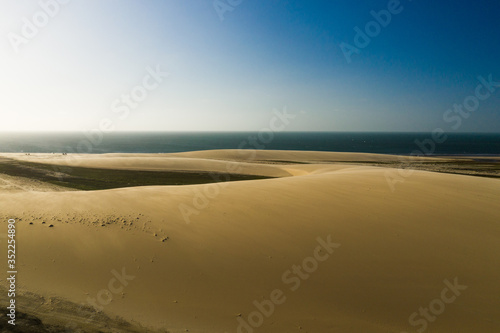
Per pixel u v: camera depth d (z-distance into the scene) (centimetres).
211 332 401
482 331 412
